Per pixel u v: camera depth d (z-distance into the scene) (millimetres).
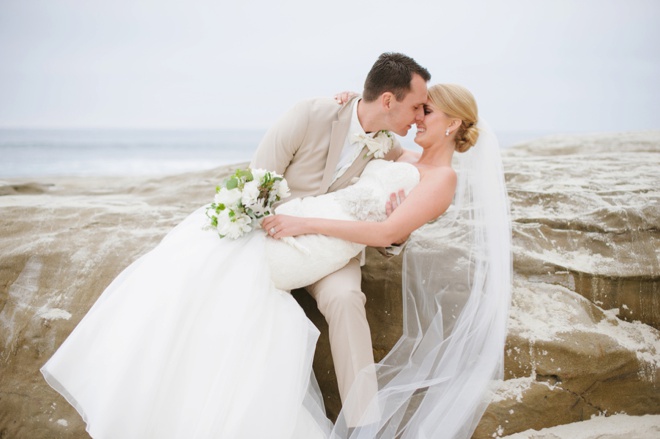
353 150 2746
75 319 2828
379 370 2523
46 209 3730
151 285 2205
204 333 2084
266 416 1952
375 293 2969
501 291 2648
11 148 27891
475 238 2918
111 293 2373
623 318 2926
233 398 1968
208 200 4184
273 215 2486
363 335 2332
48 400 2623
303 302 2877
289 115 2760
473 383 2441
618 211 3279
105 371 2045
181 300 2092
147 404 1930
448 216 3430
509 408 2484
